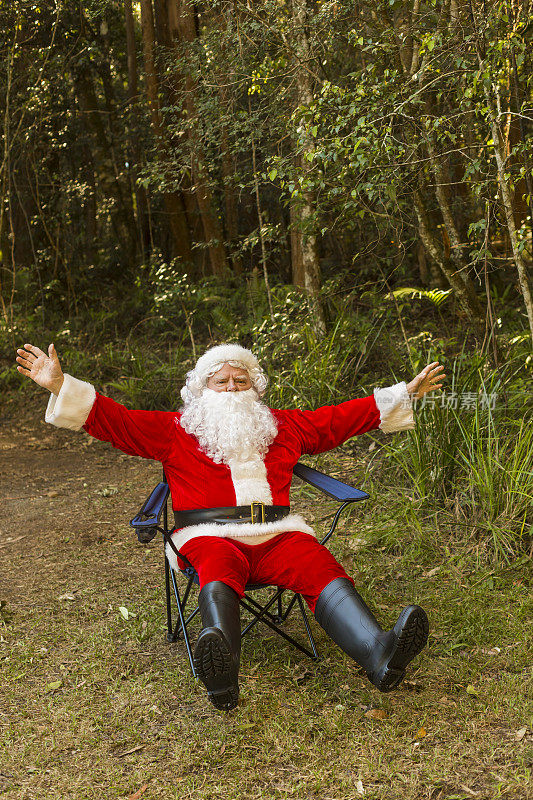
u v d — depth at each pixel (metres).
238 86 6.38
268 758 2.42
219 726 2.60
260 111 6.12
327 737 2.51
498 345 5.58
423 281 8.65
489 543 3.87
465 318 7.46
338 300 7.19
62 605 3.66
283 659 3.05
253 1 6.17
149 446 3.03
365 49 4.77
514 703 2.63
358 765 2.37
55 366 2.94
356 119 4.85
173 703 2.78
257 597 3.64
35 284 10.44
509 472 3.97
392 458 4.88
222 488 2.96
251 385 3.23
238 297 9.28
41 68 9.27
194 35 9.09
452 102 5.23
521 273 4.49
